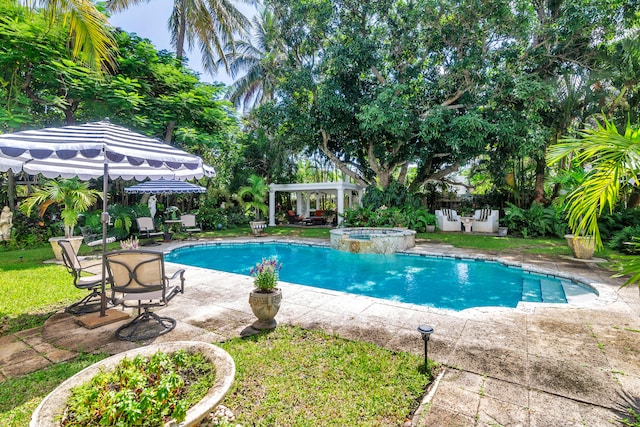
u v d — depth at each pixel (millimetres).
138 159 3559
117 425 1550
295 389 2596
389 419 2244
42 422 1589
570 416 2232
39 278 6180
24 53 9125
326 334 3641
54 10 5027
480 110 13562
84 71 9969
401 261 9266
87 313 4332
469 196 18094
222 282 6004
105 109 11359
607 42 12406
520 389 2562
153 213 13320
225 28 16234
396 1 14047
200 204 17672
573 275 6508
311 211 23891
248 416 2271
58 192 7766
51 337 3613
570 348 3273
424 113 14438
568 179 8531
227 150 18016
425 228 14672
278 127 16703
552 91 12031
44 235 11422
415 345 3359
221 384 1925
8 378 2775
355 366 2932
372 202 16047
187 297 5090
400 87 13062
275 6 15438
